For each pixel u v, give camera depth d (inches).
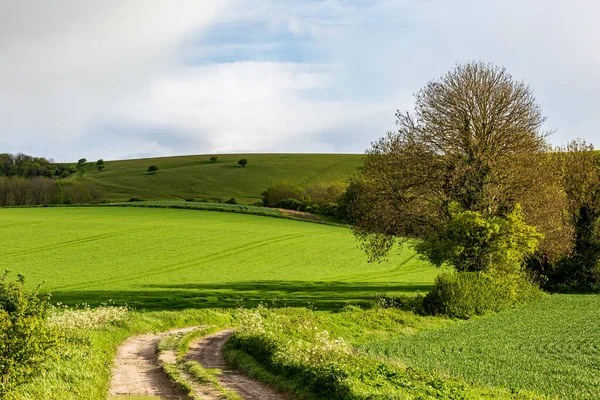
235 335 991.0
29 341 598.2
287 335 1009.5
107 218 3939.5
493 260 1699.1
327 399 577.3
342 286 2202.3
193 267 2603.3
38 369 610.9
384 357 928.3
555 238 1911.9
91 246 2982.3
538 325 1364.4
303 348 833.5
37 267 2449.6
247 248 3129.9
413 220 1720.0
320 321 1226.6
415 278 2518.5
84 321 1037.8
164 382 697.6
